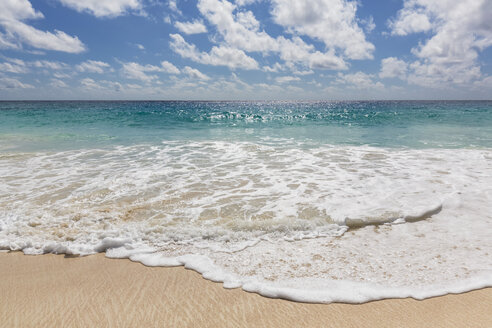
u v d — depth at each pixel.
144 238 3.55
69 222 3.94
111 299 2.52
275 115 25.38
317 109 40.09
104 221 3.97
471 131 14.05
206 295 2.56
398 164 7.16
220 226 3.79
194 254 3.23
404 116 23.97
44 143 10.65
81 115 25.16
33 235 3.61
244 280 2.75
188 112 30.39
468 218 4.00
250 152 8.83
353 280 2.70
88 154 8.50
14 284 2.75
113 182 5.70
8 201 4.67
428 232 3.64
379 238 3.51
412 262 2.98
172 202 4.67
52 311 2.38
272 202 4.66
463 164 7.07
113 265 3.07
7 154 8.41
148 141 11.18
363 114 26.39
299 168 6.84
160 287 2.69
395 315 2.28
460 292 2.52
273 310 2.37
